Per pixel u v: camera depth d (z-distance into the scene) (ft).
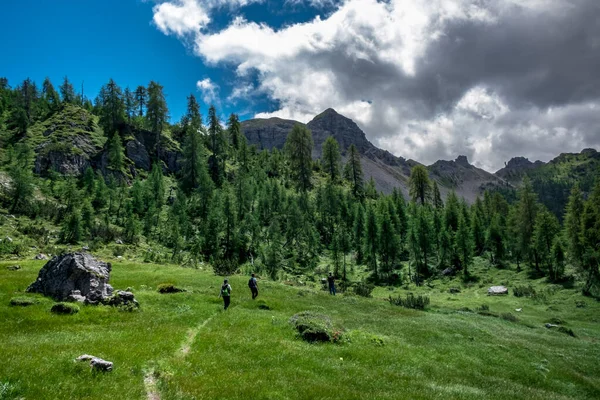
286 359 58.59
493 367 75.20
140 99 554.05
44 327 66.18
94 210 328.29
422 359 71.72
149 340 60.59
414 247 318.04
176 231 280.10
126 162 443.32
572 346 104.12
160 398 39.60
